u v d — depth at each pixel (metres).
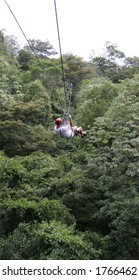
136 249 11.74
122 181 14.00
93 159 13.84
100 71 55.22
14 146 20.36
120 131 13.80
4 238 11.80
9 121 20.17
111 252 12.05
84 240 11.47
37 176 15.29
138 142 12.91
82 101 30.23
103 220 14.10
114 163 13.30
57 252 9.73
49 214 12.55
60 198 15.09
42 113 25.27
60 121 9.88
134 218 11.67
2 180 14.59
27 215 12.66
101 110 22.33
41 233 10.41
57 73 37.91
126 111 14.10
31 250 10.28
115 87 23.78
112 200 13.93
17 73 40.16
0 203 12.71
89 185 14.81
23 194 13.73
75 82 46.34
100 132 14.02
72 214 14.20
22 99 29.12
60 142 24.05
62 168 17.72
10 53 49.41
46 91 33.75
